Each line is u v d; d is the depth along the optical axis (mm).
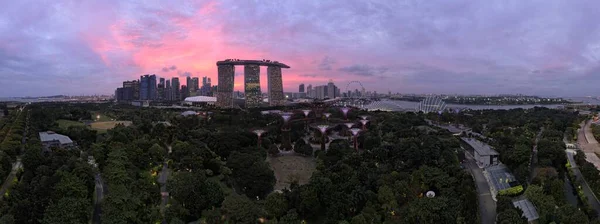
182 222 189250
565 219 190125
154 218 199125
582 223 183250
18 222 184500
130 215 188000
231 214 199750
